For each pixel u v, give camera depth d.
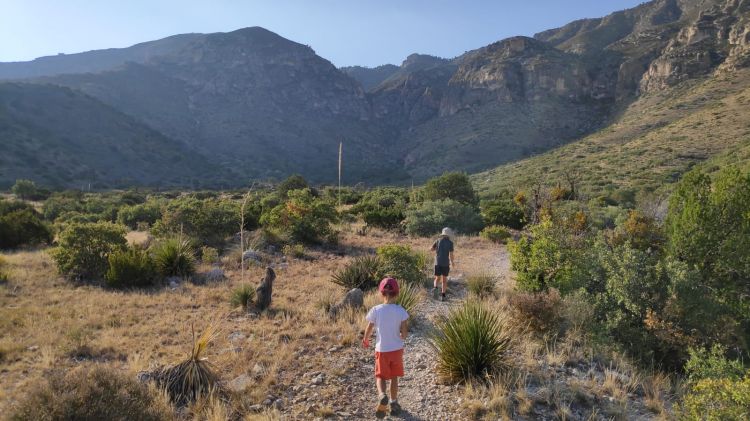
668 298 6.83
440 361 5.70
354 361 6.11
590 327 6.87
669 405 5.29
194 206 16.30
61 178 124.88
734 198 9.60
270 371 5.52
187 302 8.77
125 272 10.18
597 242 8.74
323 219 16.94
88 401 3.70
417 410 4.83
